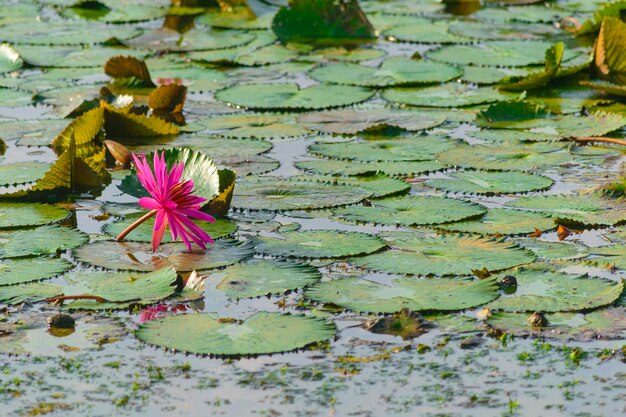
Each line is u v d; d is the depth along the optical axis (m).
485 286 7.11
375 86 12.80
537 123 11.22
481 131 10.99
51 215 8.55
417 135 10.86
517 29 15.89
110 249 7.80
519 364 6.18
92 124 10.61
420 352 6.33
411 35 15.48
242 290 7.11
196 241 7.71
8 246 7.84
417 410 5.68
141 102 12.27
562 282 7.18
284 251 7.77
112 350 6.34
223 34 15.63
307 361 6.21
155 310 6.85
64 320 6.62
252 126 11.22
